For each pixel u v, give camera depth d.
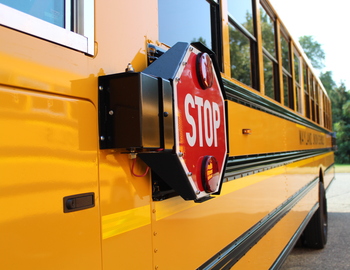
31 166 0.90
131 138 1.11
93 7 1.13
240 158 2.33
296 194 4.11
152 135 1.16
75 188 1.02
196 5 1.92
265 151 2.92
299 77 5.08
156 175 1.42
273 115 3.22
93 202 1.08
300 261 5.07
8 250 0.85
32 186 0.91
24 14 0.91
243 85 2.45
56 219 0.96
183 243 1.60
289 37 4.39
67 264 0.99
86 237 1.05
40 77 0.94
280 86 3.62
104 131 1.14
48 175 0.95
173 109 1.28
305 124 5.13
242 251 2.31
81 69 1.08
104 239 1.12
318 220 5.54
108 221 1.14
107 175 1.15
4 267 0.84
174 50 1.40
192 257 1.67
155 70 1.33
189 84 1.42
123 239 1.21
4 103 0.85
